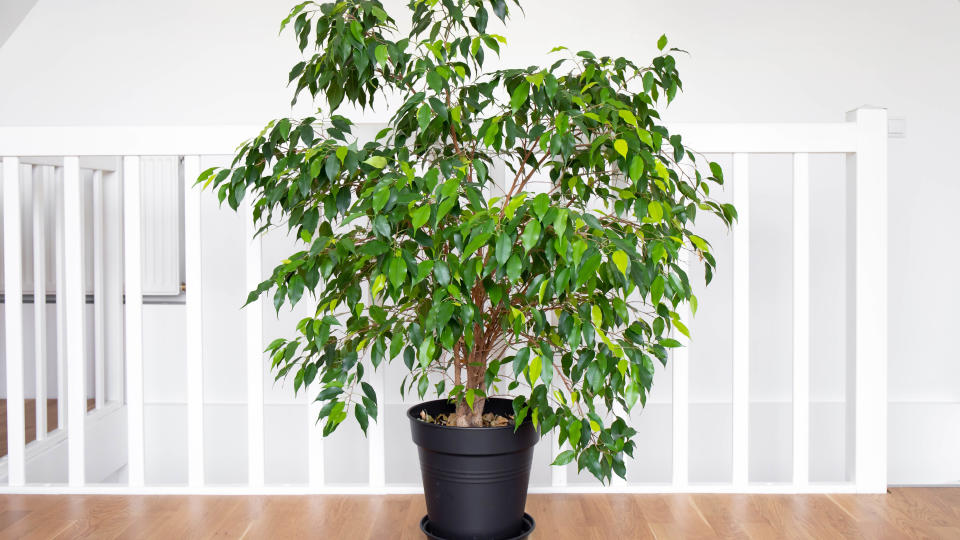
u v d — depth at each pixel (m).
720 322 2.51
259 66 2.50
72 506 1.64
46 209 2.58
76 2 2.50
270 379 2.52
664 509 1.62
